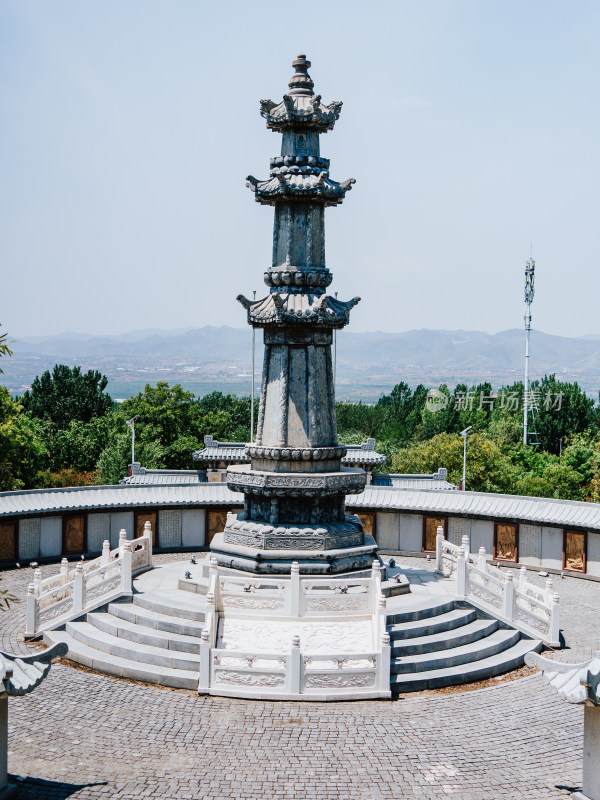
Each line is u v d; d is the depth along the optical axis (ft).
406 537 144.25
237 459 195.21
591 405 360.07
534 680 87.30
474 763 68.03
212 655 80.79
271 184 102.01
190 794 62.23
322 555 98.73
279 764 67.05
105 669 86.12
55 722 73.82
